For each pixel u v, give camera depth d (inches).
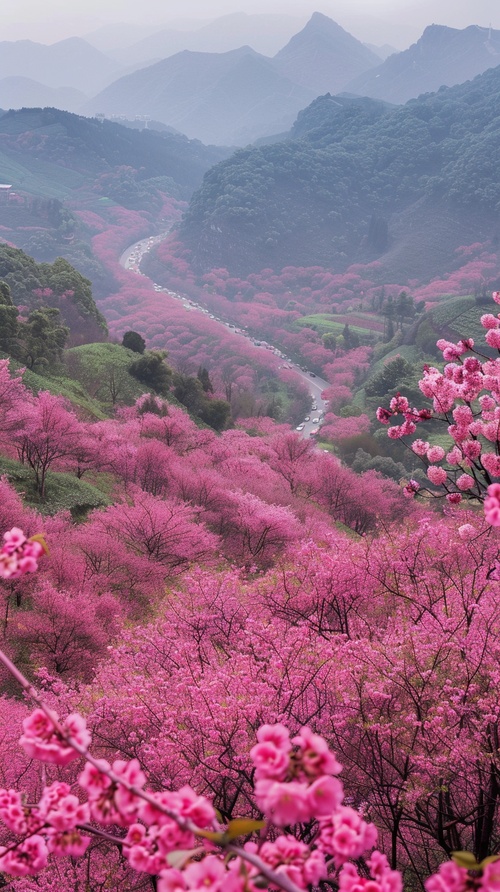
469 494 297.4
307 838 295.1
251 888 73.5
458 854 71.9
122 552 1125.1
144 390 3326.8
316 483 2064.5
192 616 543.2
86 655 821.2
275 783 69.6
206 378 3944.4
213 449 2181.3
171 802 83.5
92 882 361.7
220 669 400.2
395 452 4534.9
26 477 1550.2
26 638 820.6
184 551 1236.5
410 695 342.3
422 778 319.9
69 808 95.0
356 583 527.8
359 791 341.4
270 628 437.7
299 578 560.1
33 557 89.8
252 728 344.2
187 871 72.5
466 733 326.6
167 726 360.5
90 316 4842.5
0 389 1521.9
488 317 293.6
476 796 331.0
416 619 446.0
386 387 6333.7
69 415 1585.9
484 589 415.8
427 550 545.0
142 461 1727.4
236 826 75.8
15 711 560.1
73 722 87.3
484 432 287.7
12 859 97.2
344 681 362.9
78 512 1536.7
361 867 302.7
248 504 1433.3
